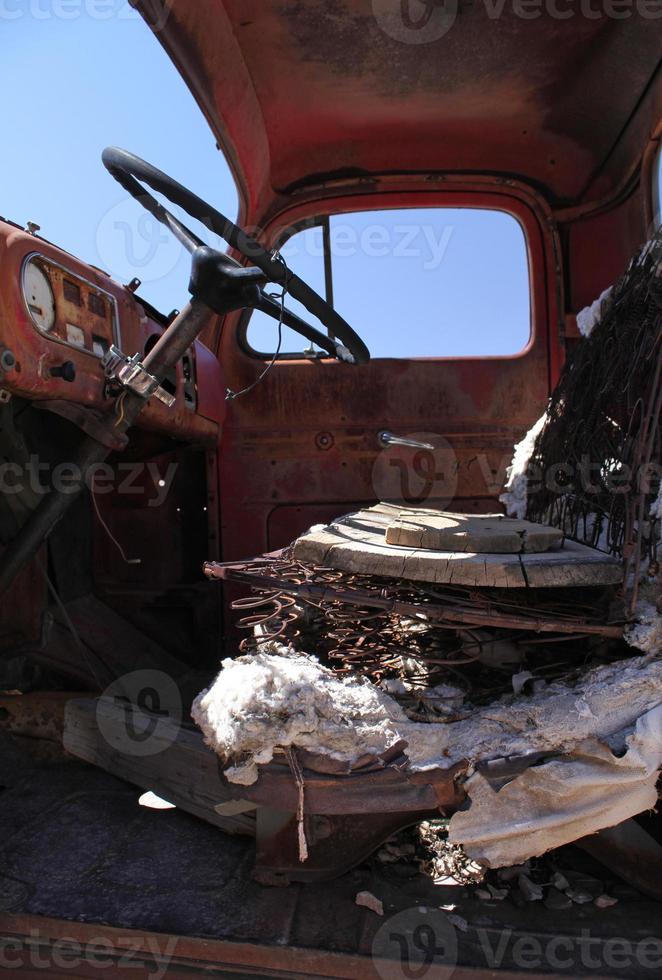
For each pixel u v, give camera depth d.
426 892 1.27
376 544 1.40
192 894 1.26
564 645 1.47
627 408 1.46
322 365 2.47
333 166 2.56
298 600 1.51
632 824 1.25
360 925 1.17
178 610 2.37
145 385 1.50
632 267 1.76
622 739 1.14
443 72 2.18
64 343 1.46
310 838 1.29
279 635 1.47
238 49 2.05
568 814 1.14
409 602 1.31
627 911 1.21
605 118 2.34
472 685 1.36
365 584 1.44
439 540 1.35
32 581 1.69
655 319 1.45
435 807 1.17
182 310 1.52
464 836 1.15
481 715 1.20
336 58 2.11
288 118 2.36
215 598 2.36
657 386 1.29
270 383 2.47
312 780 1.16
